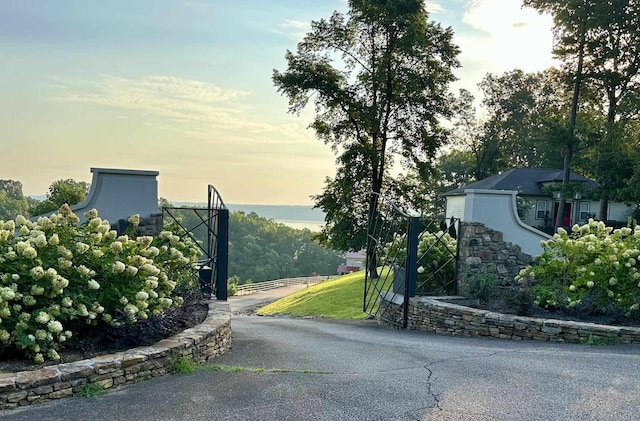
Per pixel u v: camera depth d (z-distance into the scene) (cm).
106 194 875
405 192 2289
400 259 1102
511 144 4206
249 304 2747
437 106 2180
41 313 438
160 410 372
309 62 2197
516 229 997
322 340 797
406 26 2028
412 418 361
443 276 1034
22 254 469
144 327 511
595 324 714
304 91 2197
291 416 364
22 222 540
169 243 778
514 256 967
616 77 2478
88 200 868
